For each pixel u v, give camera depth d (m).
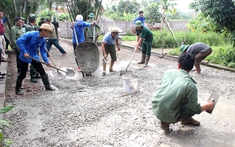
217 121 4.09
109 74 7.11
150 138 3.54
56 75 7.09
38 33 5.20
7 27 10.65
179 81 3.37
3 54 7.72
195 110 3.35
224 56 8.14
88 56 6.84
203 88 5.75
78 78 6.70
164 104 3.41
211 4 7.71
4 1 10.20
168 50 11.57
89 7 14.14
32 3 11.58
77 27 7.43
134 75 6.93
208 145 3.38
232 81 6.30
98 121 4.07
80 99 5.07
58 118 4.20
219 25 8.25
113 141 3.46
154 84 6.06
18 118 4.21
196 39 12.70
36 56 5.43
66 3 14.23
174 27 21.23
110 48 7.07
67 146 3.34
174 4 12.21
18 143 3.43
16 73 7.32
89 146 3.34
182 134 3.67
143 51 8.41
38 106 4.74
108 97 5.15
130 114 4.32
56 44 10.06
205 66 8.07
